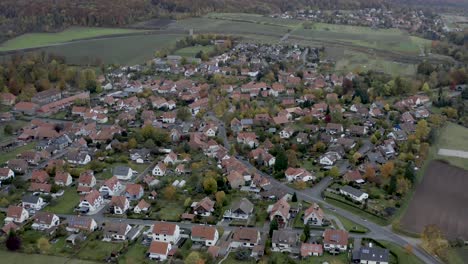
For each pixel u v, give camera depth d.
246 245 160.62
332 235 159.62
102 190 196.38
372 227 171.38
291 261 150.12
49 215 172.75
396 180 194.88
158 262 151.75
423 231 165.25
